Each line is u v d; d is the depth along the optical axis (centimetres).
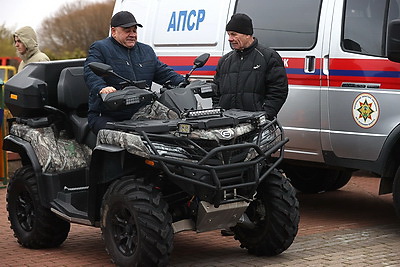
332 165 753
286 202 583
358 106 718
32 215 648
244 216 583
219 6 838
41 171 627
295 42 773
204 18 848
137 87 570
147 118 573
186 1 874
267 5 806
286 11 788
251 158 550
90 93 604
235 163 538
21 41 867
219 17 834
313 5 765
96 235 704
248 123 557
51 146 632
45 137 636
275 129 579
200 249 644
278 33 791
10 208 664
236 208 548
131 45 607
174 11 885
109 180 568
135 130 533
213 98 689
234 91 656
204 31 845
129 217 549
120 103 545
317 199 905
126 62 604
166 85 614
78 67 661
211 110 556
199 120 541
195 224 555
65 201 618
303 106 760
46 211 631
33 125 642
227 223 561
